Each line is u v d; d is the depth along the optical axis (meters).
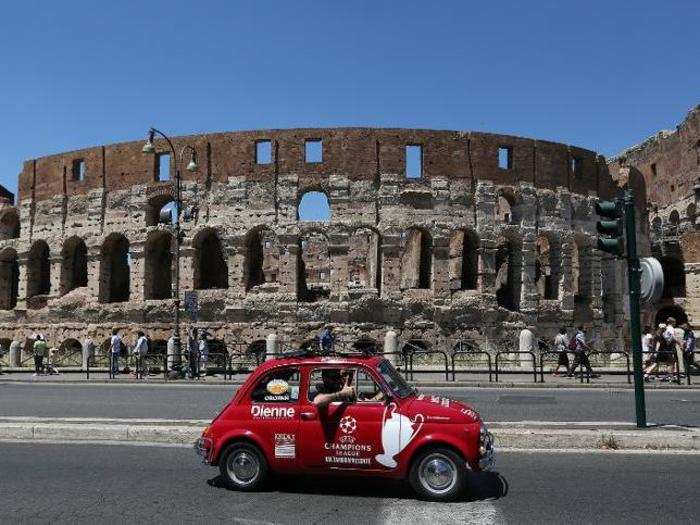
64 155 61.59
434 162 55.19
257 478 12.69
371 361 13.02
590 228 60.12
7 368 47.72
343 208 54.19
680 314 75.38
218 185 55.94
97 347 57.03
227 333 53.97
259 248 59.94
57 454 16.02
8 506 11.68
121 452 16.23
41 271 64.62
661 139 87.12
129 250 57.47
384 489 12.86
